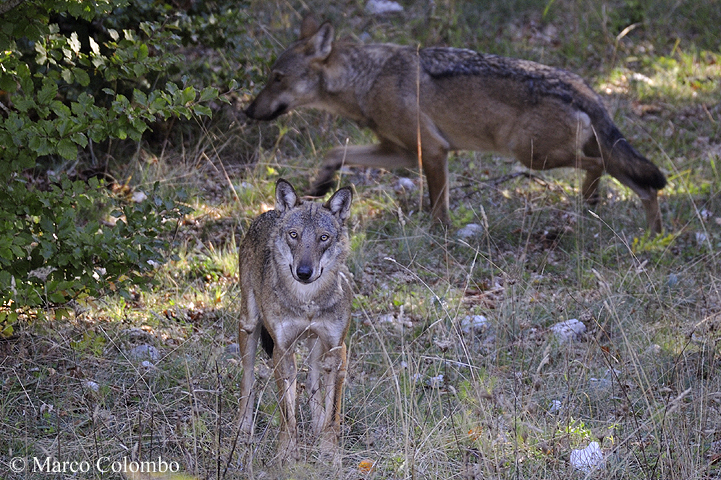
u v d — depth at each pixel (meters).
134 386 8.67
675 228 13.89
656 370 9.33
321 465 7.38
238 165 15.53
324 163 14.18
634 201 15.04
